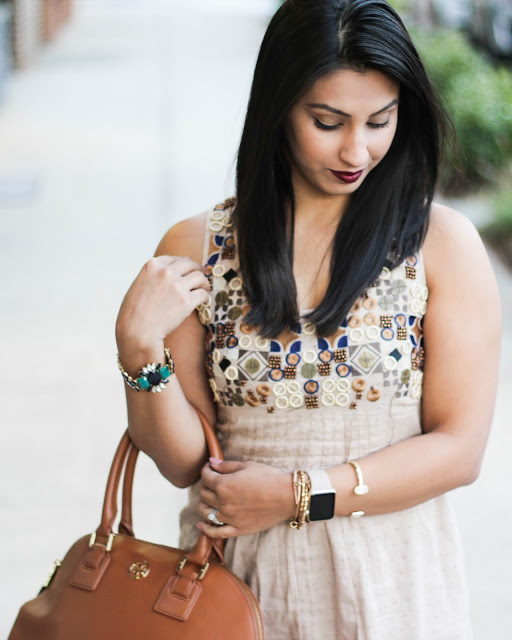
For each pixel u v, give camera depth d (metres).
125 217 6.58
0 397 3.91
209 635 1.30
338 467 1.36
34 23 14.48
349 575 1.40
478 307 1.37
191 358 1.46
